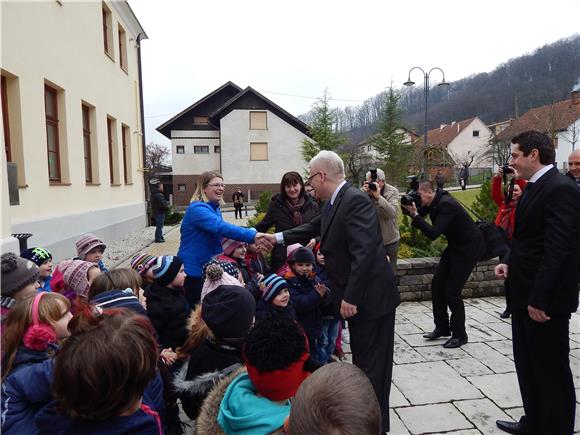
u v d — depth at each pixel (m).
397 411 2.88
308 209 4.28
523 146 2.39
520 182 4.04
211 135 34.09
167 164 52.50
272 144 32.31
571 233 2.22
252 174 32.31
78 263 3.03
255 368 1.41
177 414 2.41
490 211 7.08
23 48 6.97
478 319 4.74
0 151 3.88
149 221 16.38
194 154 34.12
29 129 7.12
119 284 2.46
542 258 2.29
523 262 2.46
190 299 3.30
